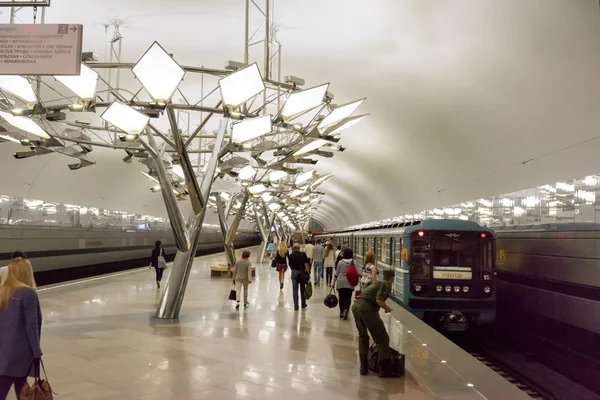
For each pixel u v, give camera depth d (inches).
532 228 567.2
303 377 264.4
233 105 322.7
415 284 515.2
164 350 318.3
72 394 229.6
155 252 668.1
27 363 160.6
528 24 376.2
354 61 538.3
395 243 577.6
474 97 523.2
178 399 225.0
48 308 486.0
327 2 408.2
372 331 268.5
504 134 557.3
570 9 339.6
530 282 570.3
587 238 454.0
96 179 933.2
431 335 362.3
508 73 449.4
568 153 482.3
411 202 1052.5
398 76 555.5
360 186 1347.2
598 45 352.2
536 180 557.9
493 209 681.0
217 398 227.5
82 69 309.9
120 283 727.7
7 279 163.5
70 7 408.2
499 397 221.9
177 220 436.1
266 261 1412.4
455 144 666.8
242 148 398.3
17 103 451.8
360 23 447.2
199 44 502.0
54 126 655.1
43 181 789.2
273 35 474.3
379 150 884.6
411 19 427.8
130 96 641.0
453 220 529.3
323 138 398.3
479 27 408.8
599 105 405.1
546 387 405.1
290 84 366.9
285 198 1051.9
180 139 390.9
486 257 519.2
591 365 428.1
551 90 433.1
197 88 647.8
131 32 464.8
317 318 454.9
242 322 427.2
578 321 459.2
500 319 658.2
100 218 1058.7
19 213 746.8
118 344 333.7
